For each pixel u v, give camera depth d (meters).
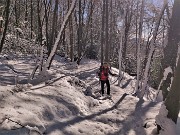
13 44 25.67
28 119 6.50
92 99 10.41
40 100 7.87
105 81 12.36
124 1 22.92
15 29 26.48
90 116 8.71
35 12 38.19
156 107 10.30
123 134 7.93
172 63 7.75
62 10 36.28
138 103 10.91
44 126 6.77
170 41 7.70
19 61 20.17
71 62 25.70
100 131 7.77
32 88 9.10
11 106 6.93
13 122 6.11
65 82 10.87
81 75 18.78
